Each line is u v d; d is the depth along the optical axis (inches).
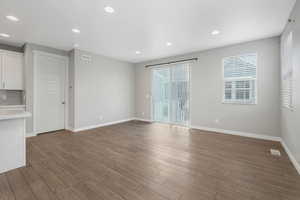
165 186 70.9
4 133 83.4
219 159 100.4
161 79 225.8
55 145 128.7
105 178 77.7
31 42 150.9
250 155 106.6
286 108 112.0
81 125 181.3
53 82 172.9
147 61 238.7
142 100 248.4
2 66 144.7
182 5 87.2
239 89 156.0
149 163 95.0
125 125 211.3
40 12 94.2
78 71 177.5
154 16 100.0
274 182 73.9
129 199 61.9
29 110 154.0
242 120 154.4
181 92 204.8
